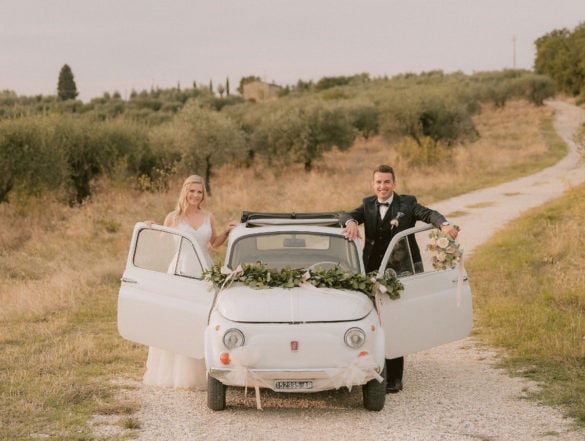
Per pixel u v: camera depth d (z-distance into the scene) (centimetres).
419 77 11519
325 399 602
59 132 2539
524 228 1680
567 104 8788
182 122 3044
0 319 985
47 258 1576
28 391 618
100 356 757
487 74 10950
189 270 609
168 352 648
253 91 17025
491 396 603
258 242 637
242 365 520
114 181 2600
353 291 576
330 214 700
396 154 3722
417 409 570
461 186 2895
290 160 3772
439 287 611
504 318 891
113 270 1323
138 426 529
